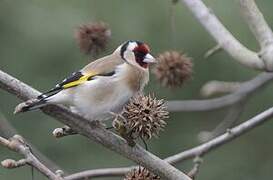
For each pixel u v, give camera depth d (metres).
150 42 15.16
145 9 15.31
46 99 6.95
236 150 16.47
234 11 14.86
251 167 16.42
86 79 7.99
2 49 15.45
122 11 15.29
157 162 7.05
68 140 15.52
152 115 7.05
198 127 16.44
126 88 8.20
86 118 7.11
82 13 15.24
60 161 15.49
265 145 16.47
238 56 8.75
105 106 8.09
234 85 11.20
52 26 15.26
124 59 8.37
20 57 15.38
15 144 6.91
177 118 16.33
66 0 15.40
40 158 9.48
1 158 15.35
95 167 15.47
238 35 14.76
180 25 15.09
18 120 15.59
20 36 15.42
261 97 15.93
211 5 14.88
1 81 6.91
